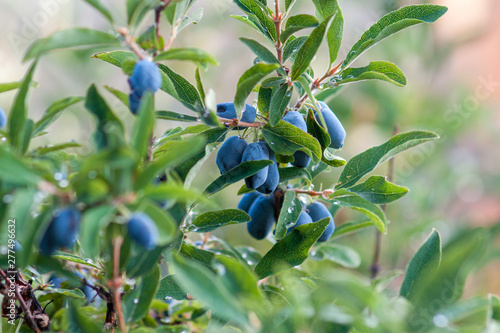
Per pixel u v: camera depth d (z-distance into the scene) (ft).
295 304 2.00
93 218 1.91
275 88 2.26
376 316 1.97
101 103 2.02
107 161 1.92
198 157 2.22
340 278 1.94
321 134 2.28
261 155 2.23
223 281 2.02
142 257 2.10
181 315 2.48
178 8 2.14
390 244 3.19
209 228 2.27
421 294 2.01
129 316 2.11
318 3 2.27
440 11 2.27
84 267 2.39
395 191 2.31
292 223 2.28
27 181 1.94
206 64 2.12
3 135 2.11
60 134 3.25
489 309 2.00
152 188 1.95
